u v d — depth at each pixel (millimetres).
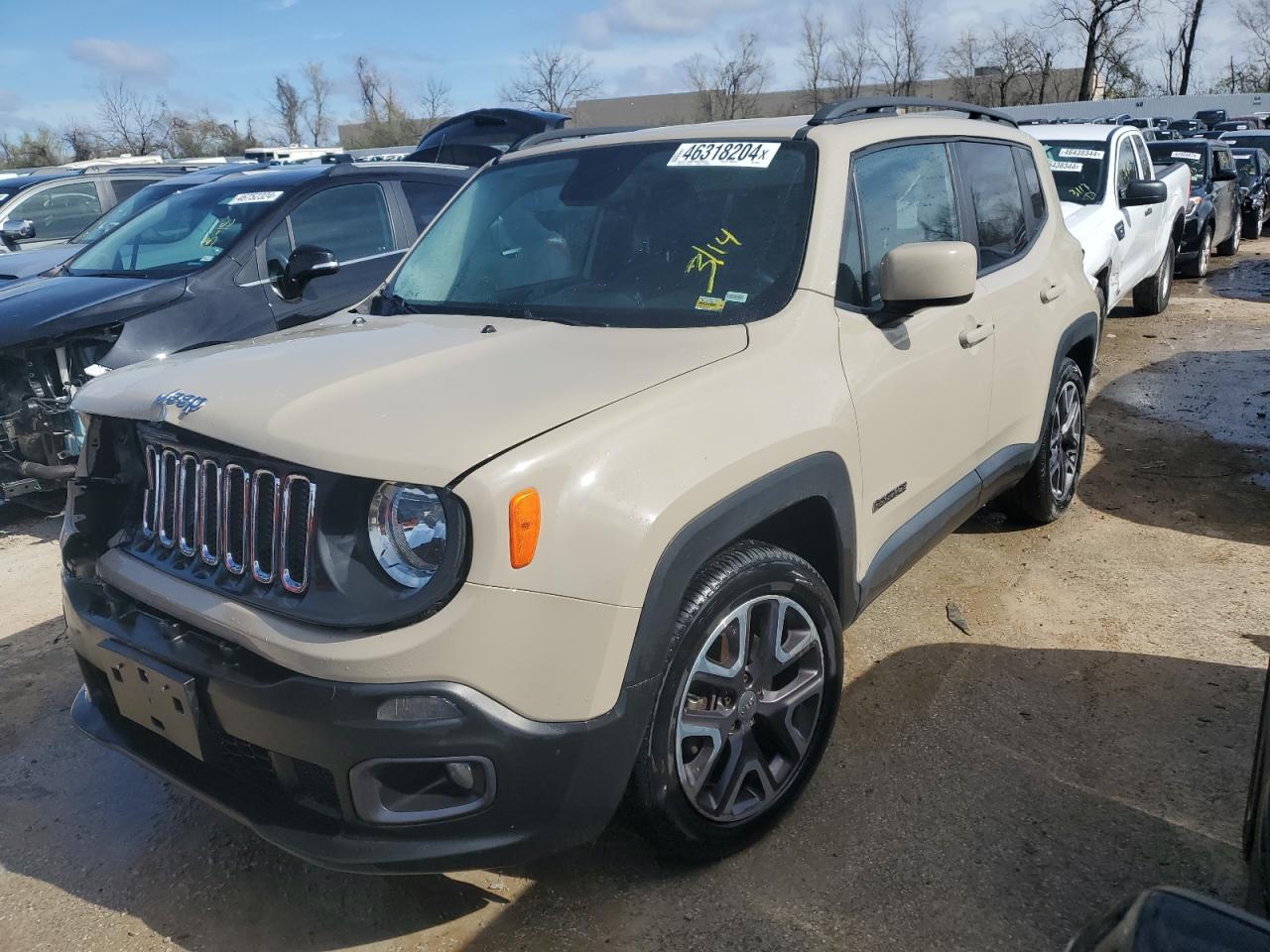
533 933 2457
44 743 3404
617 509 2143
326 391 2322
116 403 2537
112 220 7531
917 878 2582
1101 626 3895
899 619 4008
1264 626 3842
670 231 3082
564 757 2119
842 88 44031
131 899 2650
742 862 2668
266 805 2264
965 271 2832
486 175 3744
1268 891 1703
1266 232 18016
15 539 5418
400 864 2107
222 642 2250
